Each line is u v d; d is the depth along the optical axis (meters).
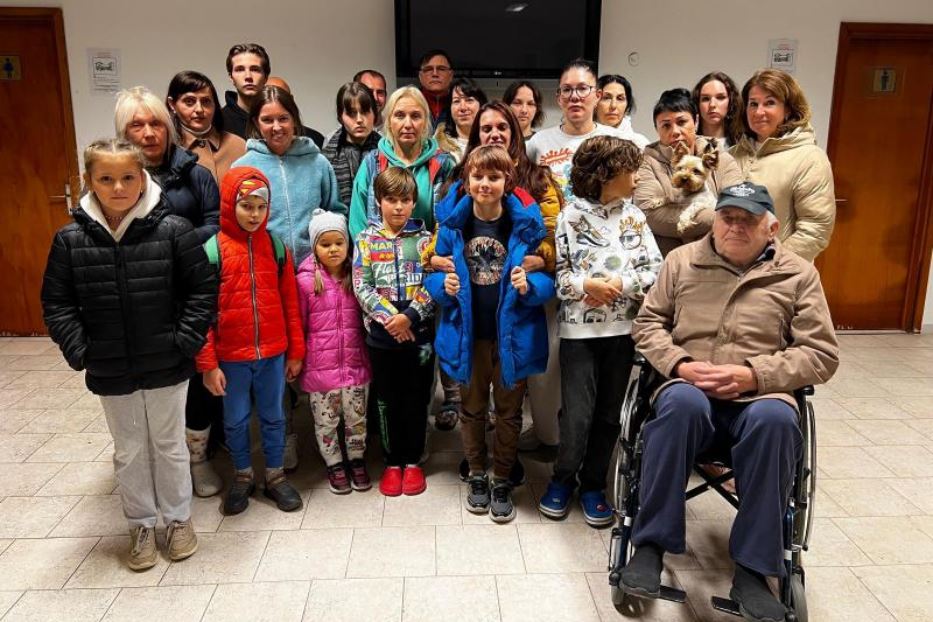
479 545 2.01
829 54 4.05
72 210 1.68
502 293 2.02
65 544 2.02
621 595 1.74
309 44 3.82
